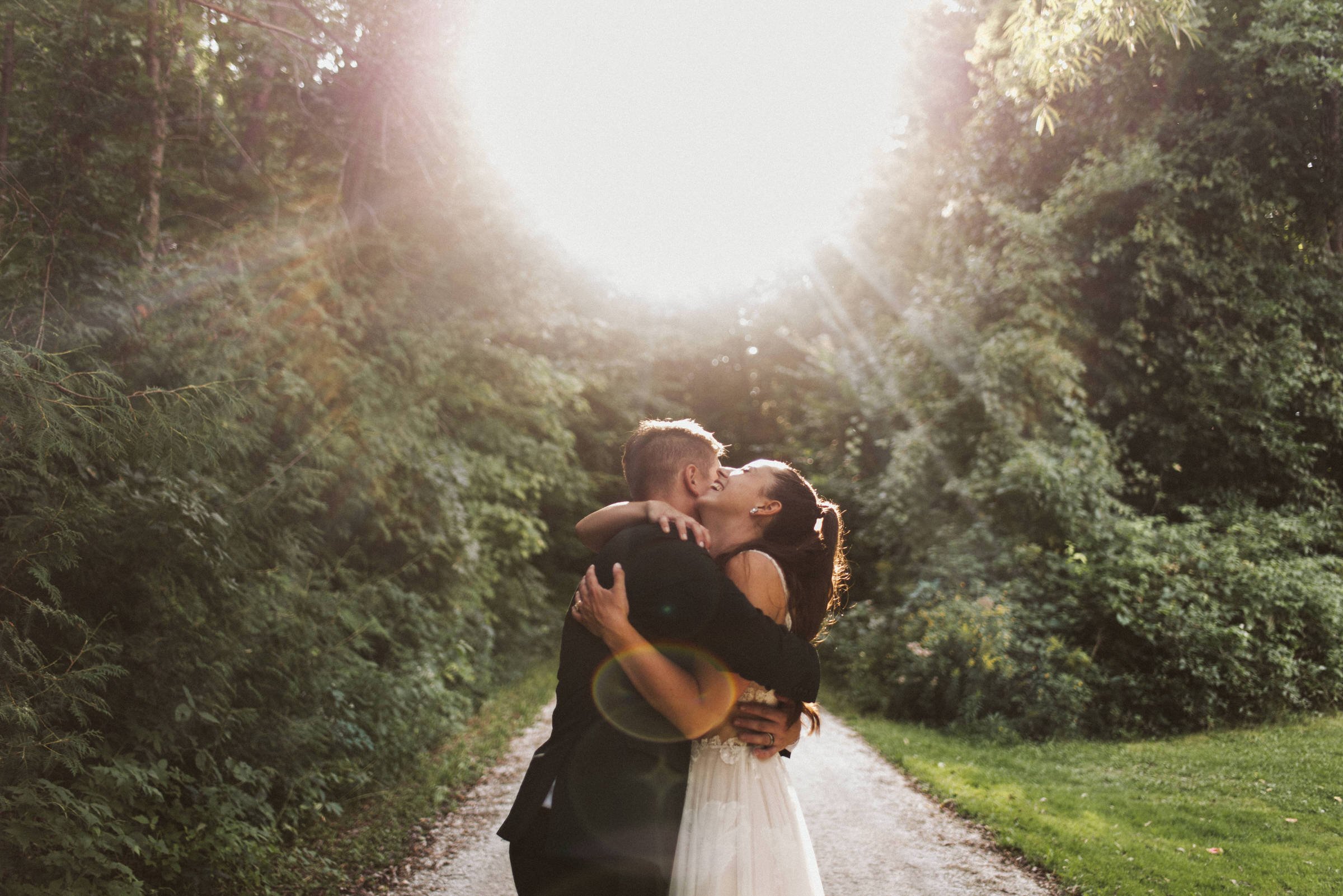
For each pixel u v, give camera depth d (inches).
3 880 116.8
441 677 315.6
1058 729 306.2
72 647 144.1
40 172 169.5
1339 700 316.2
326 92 308.3
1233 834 189.2
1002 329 417.7
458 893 162.9
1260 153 373.7
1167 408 403.9
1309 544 369.4
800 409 757.3
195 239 263.4
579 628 81.4
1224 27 363.3
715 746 84.0
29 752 122.5
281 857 173.3
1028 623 335.0
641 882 75.0
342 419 280.4
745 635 75.3
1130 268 401.1
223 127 268.2
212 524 166.4
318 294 303.3
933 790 231.8
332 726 217.6
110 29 183.2
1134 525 351.6
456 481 355.9
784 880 81.5
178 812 156.2
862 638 405.4
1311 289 378.6
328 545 286.4
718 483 89.2
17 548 132.2
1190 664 308.3
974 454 419.5
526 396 468.8
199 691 167.0
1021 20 223.8
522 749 288.4
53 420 121.3
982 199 465.7
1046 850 178.2
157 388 147.3
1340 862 169.5
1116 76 391.5
